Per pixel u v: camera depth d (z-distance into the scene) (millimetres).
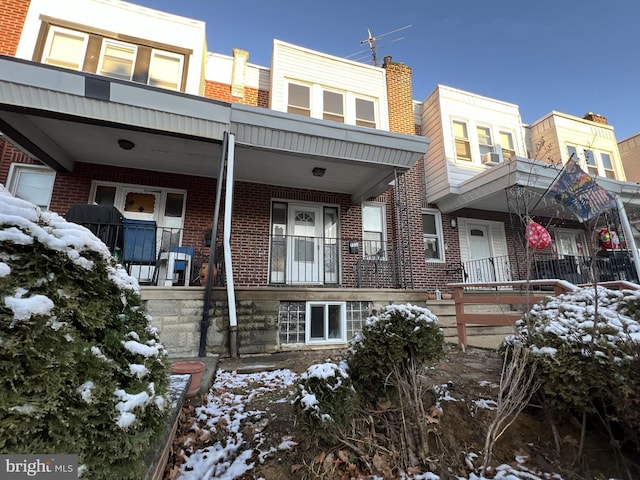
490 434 1976
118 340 1187
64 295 997
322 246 6914
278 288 4605
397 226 7379
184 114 4316
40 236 975
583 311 2482
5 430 802
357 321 4992
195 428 2199
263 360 3934
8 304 841
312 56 7383
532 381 2320
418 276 7504
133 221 4078
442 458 2014
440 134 8047
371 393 2342
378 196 7664
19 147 4660
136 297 1427
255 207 6508
